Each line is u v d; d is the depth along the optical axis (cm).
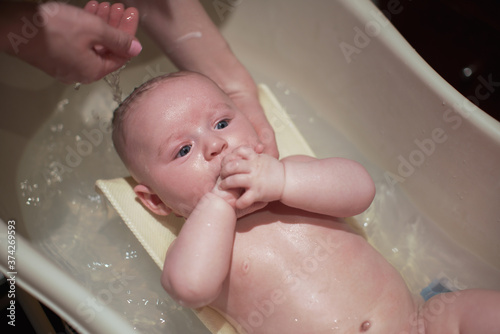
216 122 104
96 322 88
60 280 90
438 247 125
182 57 133
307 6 138
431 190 125
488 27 171
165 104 104
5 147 124
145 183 110
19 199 124
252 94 133
